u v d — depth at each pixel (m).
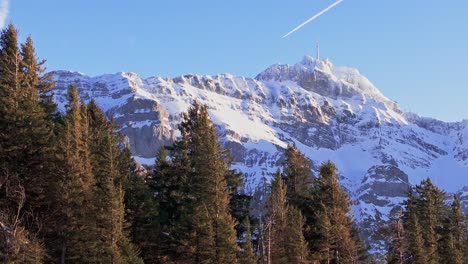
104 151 56.72
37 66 63.00
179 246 57.44
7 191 47.31
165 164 64.31
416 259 75.25
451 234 82.31
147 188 62.41
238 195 67.56
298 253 64.56
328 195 71.94
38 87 63.81
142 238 59.41
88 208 51.69
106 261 50.12
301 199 72.75
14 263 39.53
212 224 58.12
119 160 62.38
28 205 51.06
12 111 52.38
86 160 53.84
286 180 74.62
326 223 67.56
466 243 84.12
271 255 64.88
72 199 50.75
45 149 52.16
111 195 52.00
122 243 51.97
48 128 53.88
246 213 67.56
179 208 61.97
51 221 51.00
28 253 41.19
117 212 51.88
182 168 63.47
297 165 74.94
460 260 80.94
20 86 57.19
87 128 57.56
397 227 73.81
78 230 50.66
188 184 62.72
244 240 61.34
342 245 69.00
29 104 53.69
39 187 51.00
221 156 63.62
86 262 50.91
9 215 44.97
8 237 39.88
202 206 58.03
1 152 50.81
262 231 64.50
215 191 59.53
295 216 66.12
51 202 51.69
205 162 60.25
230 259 57.34
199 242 57.25
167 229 59.28
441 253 82.75
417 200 83.25
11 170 50.56
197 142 63.41
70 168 51.81
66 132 52.66
